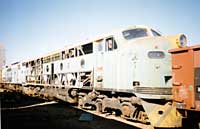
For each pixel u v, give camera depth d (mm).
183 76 7387
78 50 14516
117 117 11289
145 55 9234
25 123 10195
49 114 12562
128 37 10438
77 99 15234
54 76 18375
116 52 10617
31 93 23312
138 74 9305
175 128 9047
